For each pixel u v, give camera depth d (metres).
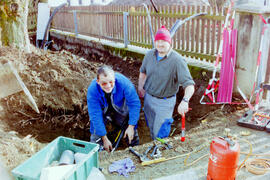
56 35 9.97
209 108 3.97
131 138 3.19
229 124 3.29
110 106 3.15
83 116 4.16
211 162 2.08
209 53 4.69
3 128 3.53
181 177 2.28
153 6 5.44
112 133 3.59
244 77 3.78
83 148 2.33
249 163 2.35
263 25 3.40
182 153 2.69
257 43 3.50
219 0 10.03
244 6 3.47
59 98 4.14
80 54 8.24
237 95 3.95
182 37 5.11
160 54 3.06
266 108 3.59
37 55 4.71
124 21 6.40
